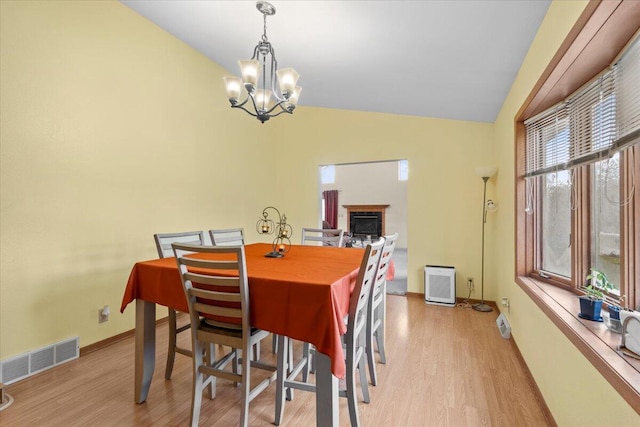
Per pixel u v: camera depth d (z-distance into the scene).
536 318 2.01
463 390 2.06
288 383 1.66
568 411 1.49
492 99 3.19
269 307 1.50
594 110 1.66
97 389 2.05
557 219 2.22
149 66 3.09
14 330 2.14
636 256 1.38
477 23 2.00
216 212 3.97
